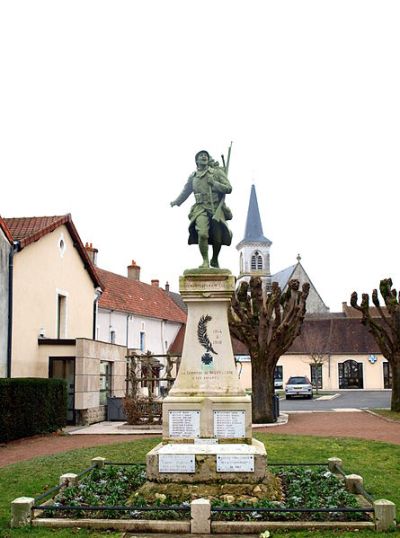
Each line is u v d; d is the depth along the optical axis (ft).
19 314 72.23
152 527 24.64
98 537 23.79
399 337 83.15
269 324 73.82
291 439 53.31
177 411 30.89
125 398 70.85
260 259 308.40
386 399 122.31
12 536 23.88
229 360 31.91
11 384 57.52
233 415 30.68
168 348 160.66
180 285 32.22
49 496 29.94
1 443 55.52
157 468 28.37
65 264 86.74
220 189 33.78
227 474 28.07
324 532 23.94
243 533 24.21
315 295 238.07
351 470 38.14
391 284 85.25
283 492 28.94
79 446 52.95
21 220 83.41
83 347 73.51
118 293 140.05
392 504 24.54
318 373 172.65
